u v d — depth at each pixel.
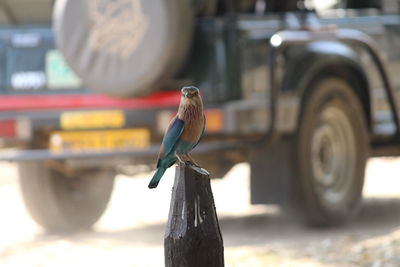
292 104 13.27
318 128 13.66
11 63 14.06
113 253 12.41
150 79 12.60
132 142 13.25
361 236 12.43
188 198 6.70
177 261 6.72
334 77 13.97
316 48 13.65
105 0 12.73
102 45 12.77
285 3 14.74
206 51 13.18
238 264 10.98
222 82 13.08
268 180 13.46
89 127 13.44
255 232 13.79
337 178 13.95
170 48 12.48
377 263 10.63
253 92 13.23
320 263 10.86
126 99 13.16
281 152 13.36
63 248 12.91
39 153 13.37
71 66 12.94
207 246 6.69
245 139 13.16
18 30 14.18
